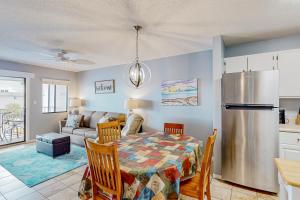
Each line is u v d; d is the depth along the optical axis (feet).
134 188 4.32
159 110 13.56
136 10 6.17
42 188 7.86
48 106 17.95
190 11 6.24
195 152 6.23
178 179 4.65
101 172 4.73
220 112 8.64
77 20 6.97
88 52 11.70
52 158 11.58
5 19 6.88
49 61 14.49
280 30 8.02
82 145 14.25
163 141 7.33
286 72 7.89
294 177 3.21
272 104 7.05
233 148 7.88
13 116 16.35
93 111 17.04
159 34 8.48
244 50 9.79
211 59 11.29
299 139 6.81
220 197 7.12
